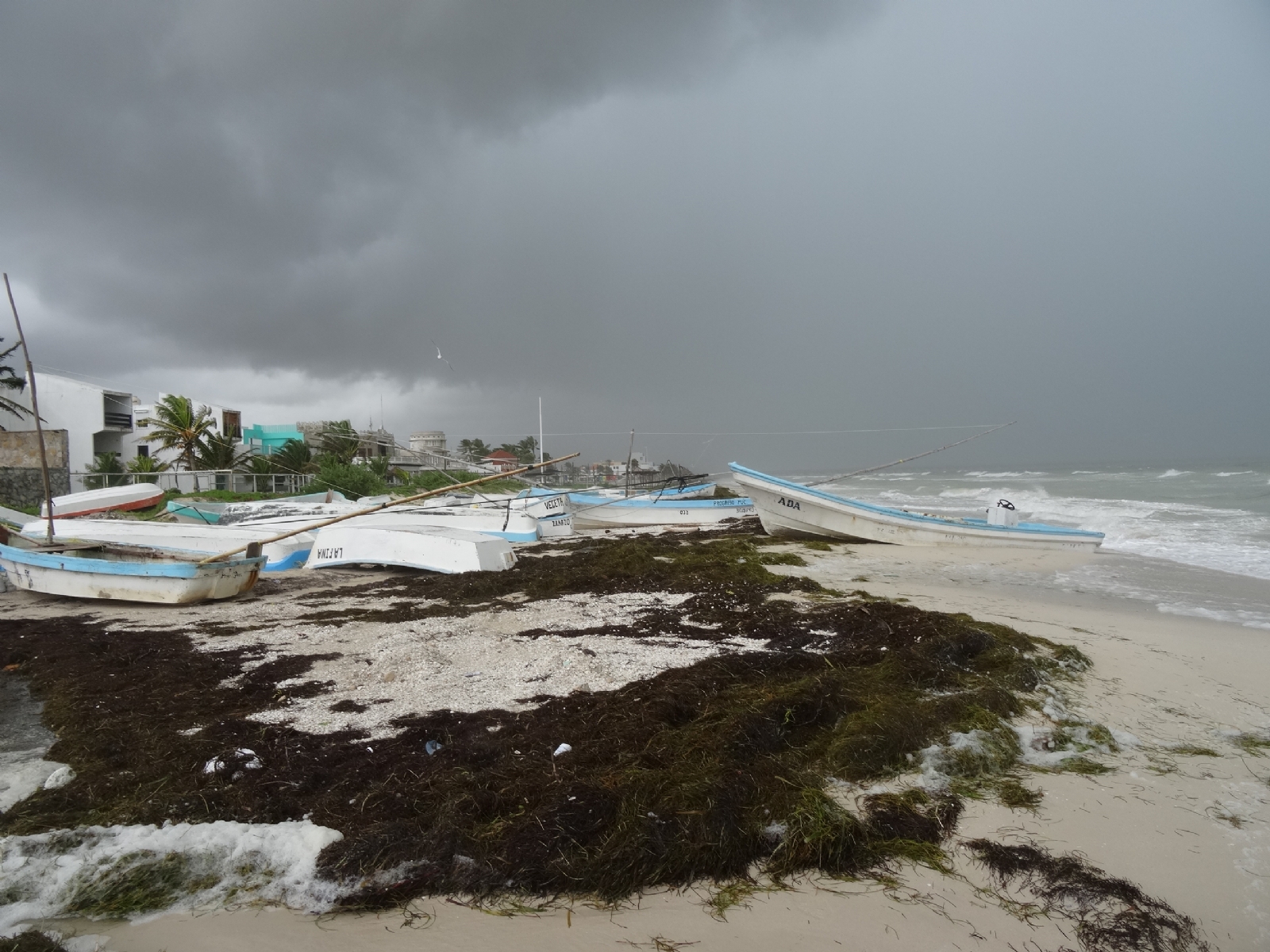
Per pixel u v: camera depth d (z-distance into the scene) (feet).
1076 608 40.73
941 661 25.63
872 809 15.48
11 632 34.94
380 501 96.32
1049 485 206.49
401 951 11.34
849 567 59.16
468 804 14.89
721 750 17.20
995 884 13.24
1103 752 19.30
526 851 13.39
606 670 25.86
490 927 11.96
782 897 12.89
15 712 23.65
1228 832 15.05
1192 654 29.94
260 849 13.58
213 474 170.30
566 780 15.98
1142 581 51.39
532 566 55.72
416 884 12.81
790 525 79.00
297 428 243.81
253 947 11.38
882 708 20.12
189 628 35.24
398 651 28.84
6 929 11.59
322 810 15.23
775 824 14.71
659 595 42.29
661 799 14.88
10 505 126.41
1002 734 19.66
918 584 50.52
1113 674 27.07
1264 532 81.10
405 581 50.47
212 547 57.47
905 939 11.71
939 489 203.10
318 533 58.08
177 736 19.52
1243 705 23.38
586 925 12.06
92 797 16.26
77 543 48.65
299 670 26.43
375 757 18.03
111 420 183.42
